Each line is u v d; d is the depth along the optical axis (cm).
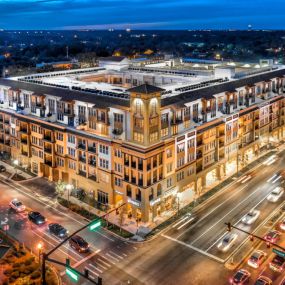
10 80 12738
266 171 11669
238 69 14962
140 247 7962
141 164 8688
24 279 6794
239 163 12088
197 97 10425
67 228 8669
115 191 9475
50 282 6819
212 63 16888
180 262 7450
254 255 7425
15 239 8181
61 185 9956
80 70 15200
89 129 10069
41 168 11356
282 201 9850
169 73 14750
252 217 8906
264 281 6731
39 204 9756
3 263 7344
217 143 10919
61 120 10800
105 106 9500
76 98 10325
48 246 7969
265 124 13462
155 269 7250
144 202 8756
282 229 8544
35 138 11300
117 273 7144
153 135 8819
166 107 9306
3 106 12638
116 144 9106
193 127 10269
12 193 10338
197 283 6862
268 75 13888
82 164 10144
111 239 8262
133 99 8688
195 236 8338
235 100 11806
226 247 7812
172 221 8956
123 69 15788
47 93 11125
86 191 10238
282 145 13925
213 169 10925
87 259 7556
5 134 12531
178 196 9438
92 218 9100
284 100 14475
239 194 10231
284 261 7231
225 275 7081
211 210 9431
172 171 9456
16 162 11625
